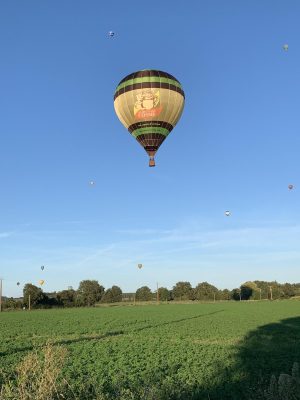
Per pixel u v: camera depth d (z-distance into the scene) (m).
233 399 13.92
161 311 84.38
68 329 46.94
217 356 24.55
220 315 67.81
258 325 47.91
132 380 17.16
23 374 7.68
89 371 20.09
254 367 20.19
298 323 50.19
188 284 157.38
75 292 128.00
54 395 8.12
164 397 9.67
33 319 65.38
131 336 38.62
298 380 7.77
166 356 25.19
